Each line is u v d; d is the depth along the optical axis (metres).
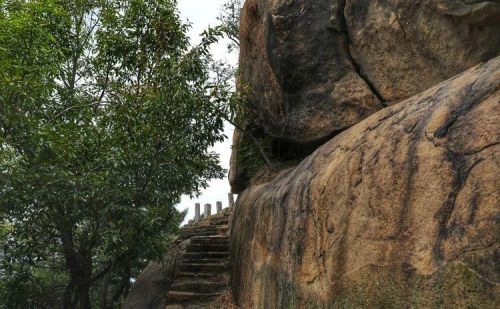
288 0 4.95
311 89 4.64
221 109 6.18
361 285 2.28
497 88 1.89
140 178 6.23
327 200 2.92
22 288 6.16
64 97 6.87
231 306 5.66
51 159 5.53
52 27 7.60
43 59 6.40
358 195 2.54
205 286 6.59
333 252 2.67
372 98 4.10
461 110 2.01
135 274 8.59
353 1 4.31
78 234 6.55
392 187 2.23
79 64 8.57
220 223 10.83
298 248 3.31
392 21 3.87
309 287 2.98
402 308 1.91
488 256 1.54
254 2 6.04
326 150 3.54
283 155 6.29
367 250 2.30
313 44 4.64
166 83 6.28
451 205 1.80
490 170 1.67
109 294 8.49
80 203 5.60
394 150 2.35
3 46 5.61
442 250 1.75
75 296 6.60
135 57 7.51
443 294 1.68
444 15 3.40
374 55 4.10
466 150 1.84
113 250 6.12
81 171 5.91
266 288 4.10
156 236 6.18
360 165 2.63
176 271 7.38
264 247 4.44
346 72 4.39
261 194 5.33
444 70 3.49
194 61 6.38
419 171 2.07
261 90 5.99
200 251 7.92
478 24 3.19
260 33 5.94
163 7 7.68
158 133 6.40
